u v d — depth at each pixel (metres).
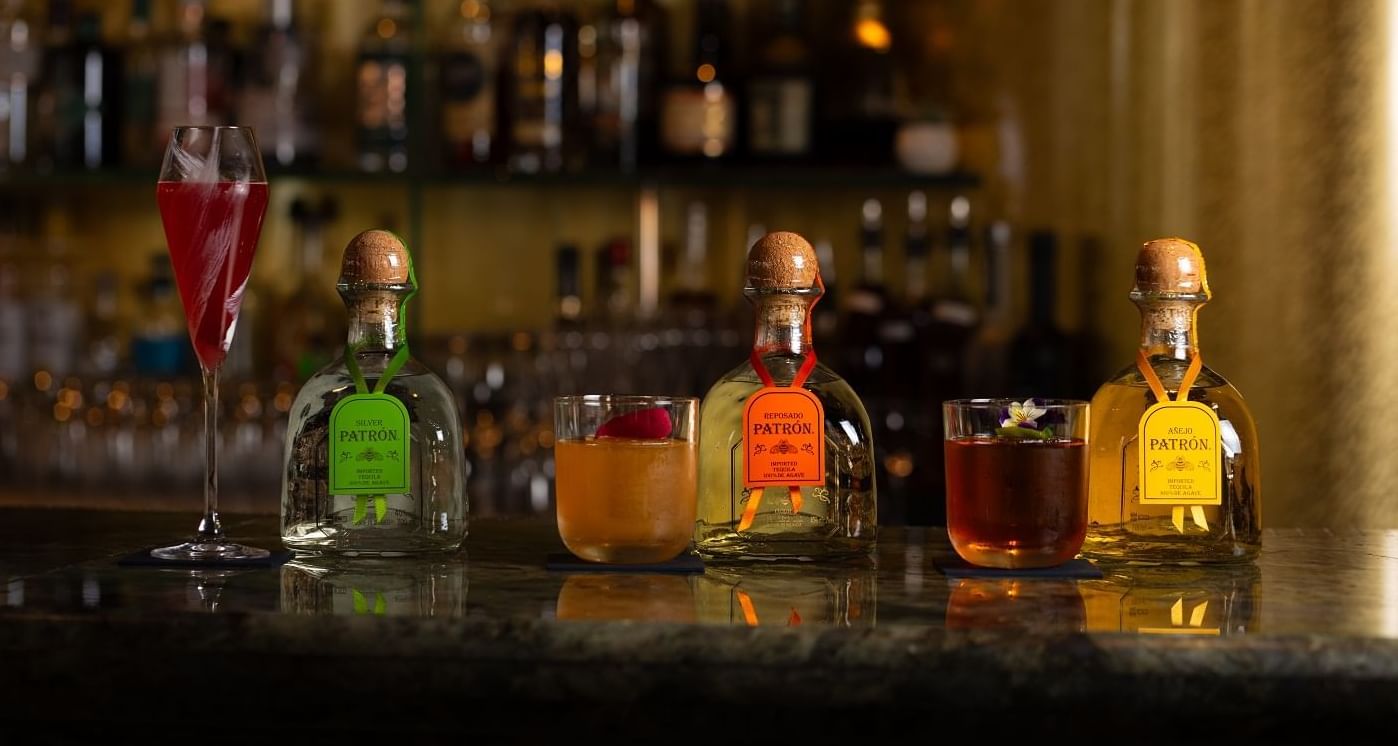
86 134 2.45
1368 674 0.80
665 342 2.42
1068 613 0.86
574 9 2.48
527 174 2.43
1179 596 0.92
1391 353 2.01
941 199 2.56
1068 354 2.35
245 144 1.03
